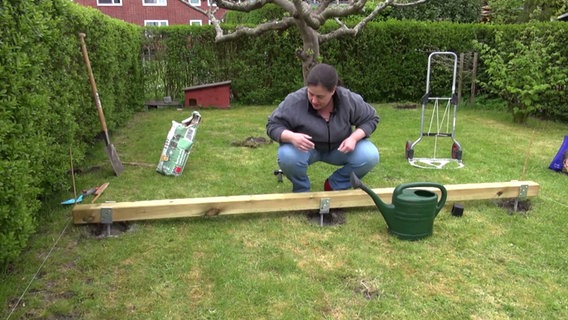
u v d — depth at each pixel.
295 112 3.14
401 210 2.88
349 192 3.29
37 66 2.89
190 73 9.88
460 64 9.46
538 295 2.35
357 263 2.63
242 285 2.39
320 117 3.16
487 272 2.58
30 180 2.55
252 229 3.08
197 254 2.72
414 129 6.83
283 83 9.92
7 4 2.47
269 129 3.18
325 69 2.79
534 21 9.66
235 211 3.16
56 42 3.63
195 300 2.26
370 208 3.47
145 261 2.63
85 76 4.65
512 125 7.42
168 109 9.06
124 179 4.18
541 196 3.83
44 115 3.05
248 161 4.87
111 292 2.32
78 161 4.02
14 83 2.42
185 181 4.14
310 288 2.37
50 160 3.34
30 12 2.75
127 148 5.44
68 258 2.64
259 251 2.77
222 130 6.70
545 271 2.61
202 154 5.15
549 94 7.81
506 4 13.32
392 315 2.17
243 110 8.99
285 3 5.95
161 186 3.99
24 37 2.64
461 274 2.55
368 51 9.92
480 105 9.41
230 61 9.84
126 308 2.19
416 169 4.64
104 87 5.52
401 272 2.55
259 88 9.92
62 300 2.24
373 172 4.50
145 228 3.06
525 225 3.22
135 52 8.38
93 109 4.98
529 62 7.26
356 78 10.05
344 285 2.41
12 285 2.35
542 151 5.57
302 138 2.97
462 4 12.69
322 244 2.88
